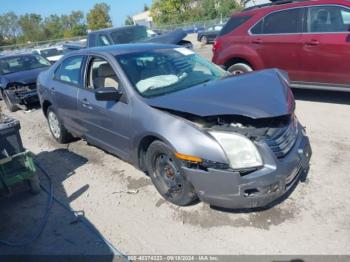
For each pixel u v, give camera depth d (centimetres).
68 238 356
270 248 308
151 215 373
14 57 1018
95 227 367
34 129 738
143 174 461
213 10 5134
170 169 369
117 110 414
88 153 556
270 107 322
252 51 682
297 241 312
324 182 390
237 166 314
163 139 352
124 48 473
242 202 322
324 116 588
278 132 335
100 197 423
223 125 334
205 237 331
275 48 650
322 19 595
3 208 425
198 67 462
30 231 375
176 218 362
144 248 328
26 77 899
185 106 344
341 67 584
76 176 485
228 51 716
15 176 413
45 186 470
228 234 330
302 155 350
